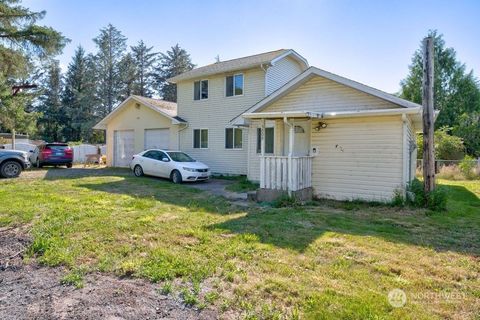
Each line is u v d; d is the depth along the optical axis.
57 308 3.10
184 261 4.18
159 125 18.53
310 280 3.68
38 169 18.38
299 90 11.12
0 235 5.39
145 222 6.19
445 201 8.22
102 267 4.02
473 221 6.84
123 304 3.17
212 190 11.17
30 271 4.02
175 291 3.41
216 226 6.01
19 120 20.59
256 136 13.11
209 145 16.91
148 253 4.51
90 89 43.38
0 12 18.33
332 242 5.14
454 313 3.00
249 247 4.79
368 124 9.26
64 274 3.87
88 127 41.34
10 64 19.69
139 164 14.66
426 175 8.49
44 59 20.39
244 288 3.46
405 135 8.76
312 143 10.20
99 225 5.88
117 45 45.47
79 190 10.20
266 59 15.12
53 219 6.25
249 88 15.52
